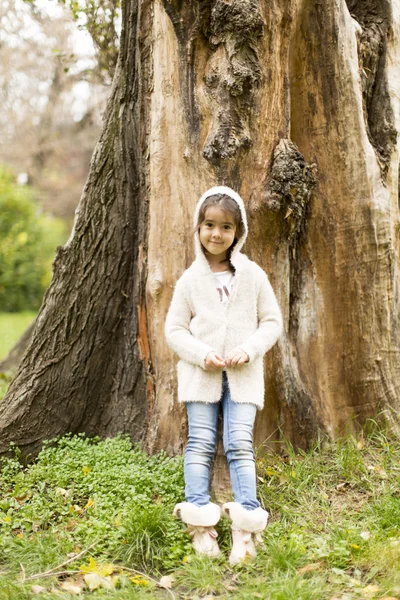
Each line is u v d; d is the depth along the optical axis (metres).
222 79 3.34
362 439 3.90
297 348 3.91
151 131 3.64
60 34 9.59
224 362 2.98
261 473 3.54
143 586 2.65
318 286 3.90
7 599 2.49
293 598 2.43
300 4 3.55
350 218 3.85
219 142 3.36
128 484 3.36
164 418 3.68
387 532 2.96
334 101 3.75
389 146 4.09
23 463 3.93
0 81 12.35
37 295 16.41
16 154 16.61
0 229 16.12
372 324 3.96
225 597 2.53
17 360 7.34
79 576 2.75
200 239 3.17
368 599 2.46
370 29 4.16
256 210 3.45
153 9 3.61
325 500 3.31
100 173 4.07
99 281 4.06
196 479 2.96
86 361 4.07
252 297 3.15
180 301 3.17
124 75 3.98
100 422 4.10
